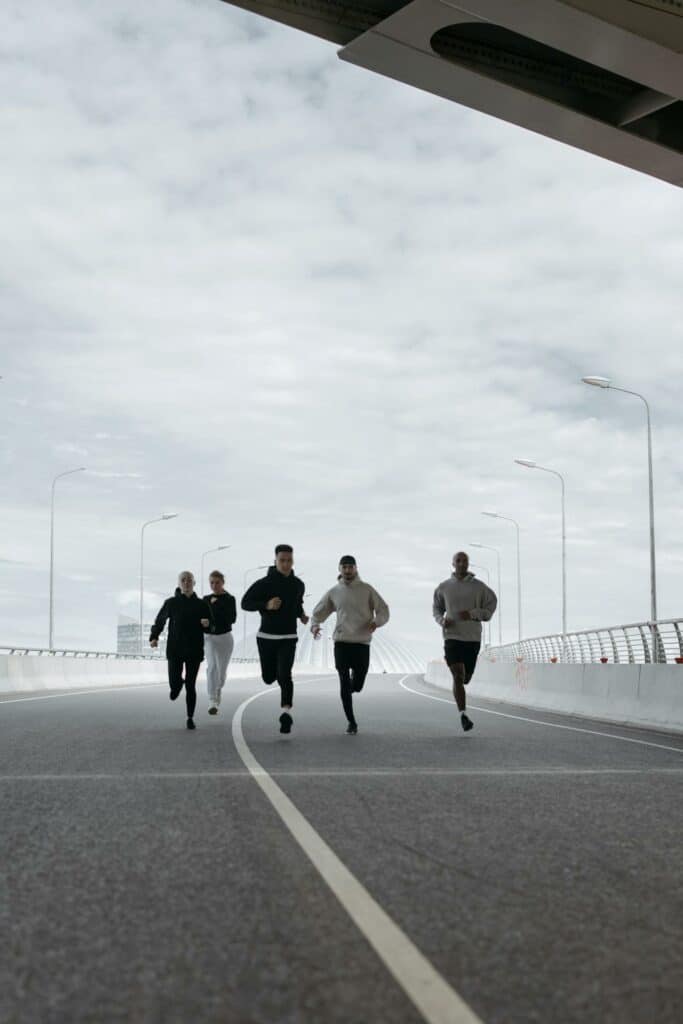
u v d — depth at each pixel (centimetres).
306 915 487
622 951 434
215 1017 356
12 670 3053
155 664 5062
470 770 1066
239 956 424
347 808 804
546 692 2505
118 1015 358
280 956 424
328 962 416
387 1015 357
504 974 402
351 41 1600
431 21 1519
